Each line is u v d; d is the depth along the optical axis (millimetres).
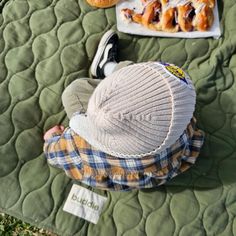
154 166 1004
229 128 1262
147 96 819
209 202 1196
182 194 1207
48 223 1181
